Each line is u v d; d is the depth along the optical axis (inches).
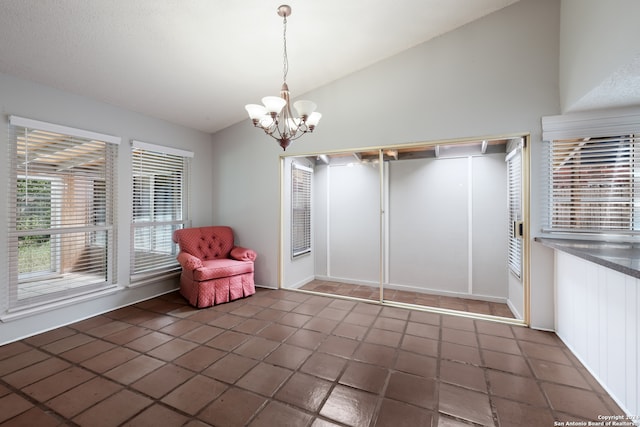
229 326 107.6
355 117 132.7
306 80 132.9
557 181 100.5
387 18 102.2
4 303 94.1
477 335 100.7
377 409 63.8
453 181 154.7
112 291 122.3
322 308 127.0
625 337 63.3
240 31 96.0
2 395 67.9
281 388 71.1
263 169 155.6
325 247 185.6
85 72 100.4
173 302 133.7
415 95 121.5
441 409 63.8
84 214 114.5
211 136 170.4
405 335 100.7
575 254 73.0
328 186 184.1
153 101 126.1
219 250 152.2
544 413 62.5
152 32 89.1
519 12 104.9
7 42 82.2
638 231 91.5
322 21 98.0
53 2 73.1
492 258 146.6
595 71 75.1
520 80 105.1
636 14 57.8
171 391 69.7
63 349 89.9
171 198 149.3
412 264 163.9
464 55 113.1
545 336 99.7
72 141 110.3
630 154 91.5
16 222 96.7
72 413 62.1
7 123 94.0
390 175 168.1
